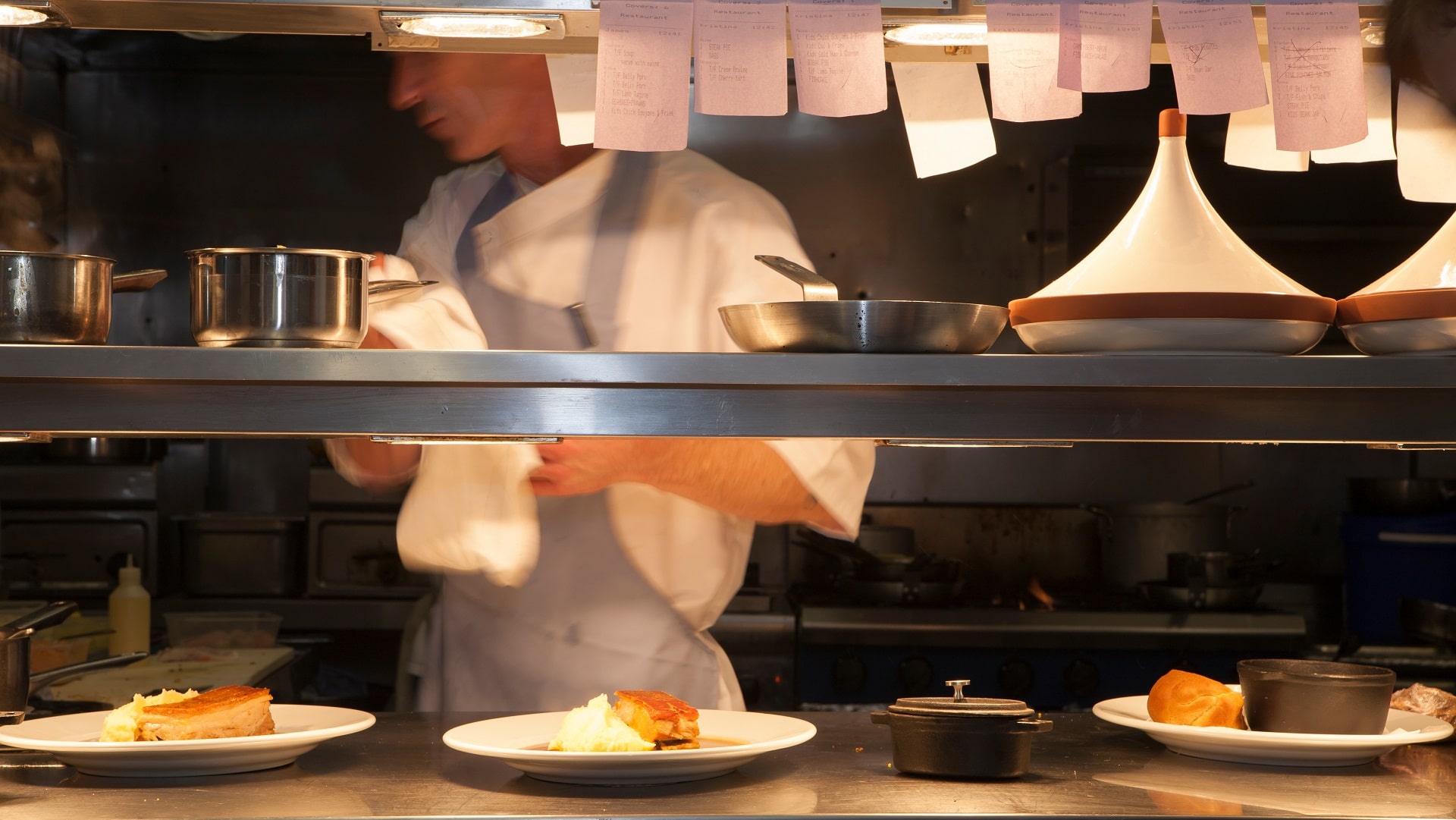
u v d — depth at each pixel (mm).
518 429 962
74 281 938
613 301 1743
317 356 922
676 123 1006
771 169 3609
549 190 1759
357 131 3568
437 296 1678
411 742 1118
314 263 948
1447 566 3080
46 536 3168
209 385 953
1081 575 3523
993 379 939
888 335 951
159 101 3537
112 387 949
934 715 977
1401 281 1064
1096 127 3578
